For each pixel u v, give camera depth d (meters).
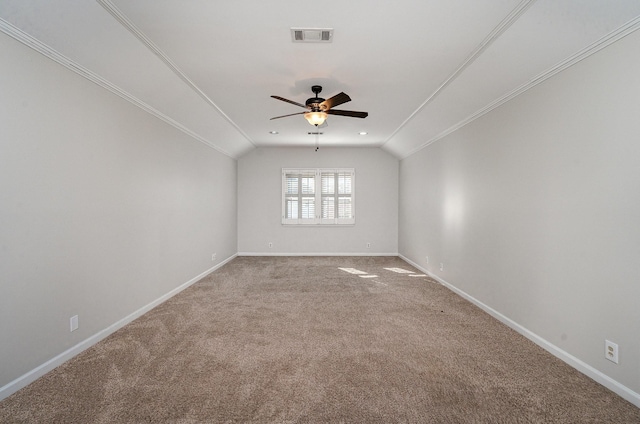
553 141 2.50
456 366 2.35
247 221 7.22
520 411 1.83
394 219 7.25
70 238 2.45
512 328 3.04
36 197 2.16
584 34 2.07
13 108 1.99
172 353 2.55
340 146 7.04
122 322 3.09
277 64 2.92
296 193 7.23
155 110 3.61
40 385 2.07
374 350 2.62
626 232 1.92
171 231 4.09
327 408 1.86
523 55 2.49
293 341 2.79
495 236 3.33
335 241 7.29
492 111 3.37
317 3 2.05
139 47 2.57
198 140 4.93
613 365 2.01
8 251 1.97
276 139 6.26
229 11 2.12
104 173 2.83
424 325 3.15
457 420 1.76
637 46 1.84
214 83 3.38
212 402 1.92
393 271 5.68
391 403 1.91
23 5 1.87
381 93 3.67
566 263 2.38
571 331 2.33
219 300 3.97
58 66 2.32
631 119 1.88
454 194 4.32
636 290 1.87
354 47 2.61
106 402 1.90
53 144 2.29
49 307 2.27
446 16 2.18
